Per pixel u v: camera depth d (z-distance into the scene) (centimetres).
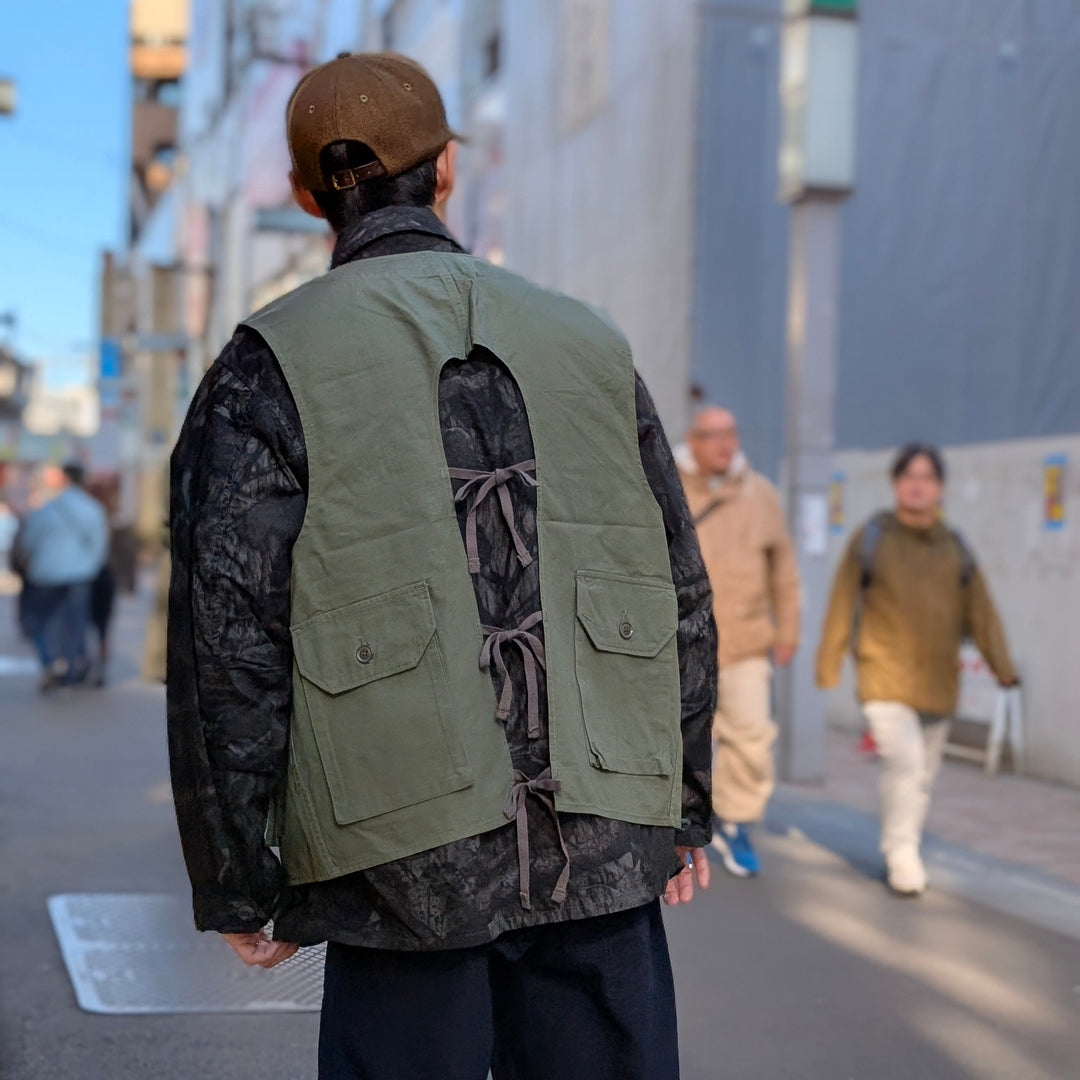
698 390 1249
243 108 3002
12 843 679
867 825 739
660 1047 194
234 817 181
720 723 631
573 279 1617
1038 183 1442
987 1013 450
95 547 1385
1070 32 1448
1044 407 1443
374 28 2277
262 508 184
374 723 180
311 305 192
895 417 1427
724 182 1370
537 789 183
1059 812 788
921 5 1427
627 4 1485
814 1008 452
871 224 1422
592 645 189
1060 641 892
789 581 654
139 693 1381
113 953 501
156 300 3384
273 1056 405
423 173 207
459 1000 185
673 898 212
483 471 188
